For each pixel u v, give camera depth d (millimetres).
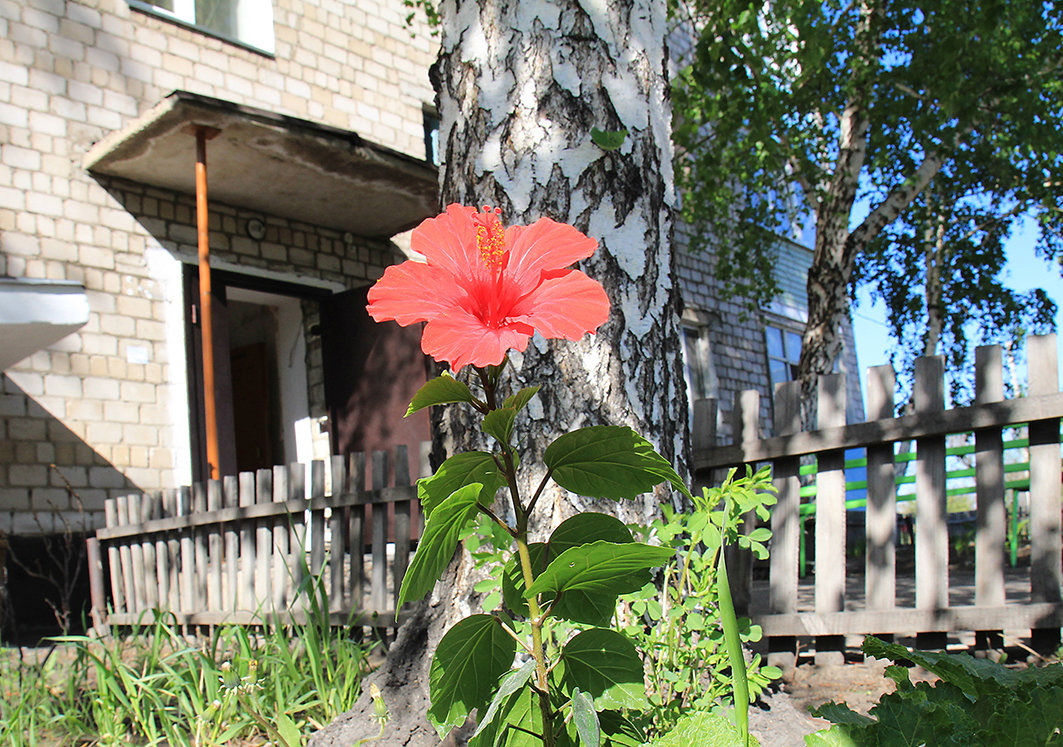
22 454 6340
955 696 1101
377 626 3945
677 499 2455
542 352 2398
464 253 1056
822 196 10781
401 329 8039
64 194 6809
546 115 2531
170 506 5355
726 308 14141
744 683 819
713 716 1016
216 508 4984
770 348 15414
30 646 4887
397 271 1016
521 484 2334
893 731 1002
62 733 2771
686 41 13273
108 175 7070
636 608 1850
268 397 9562
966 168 11680
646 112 2637
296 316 9172
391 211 8203
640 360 2455
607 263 2467
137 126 6172
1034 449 3129
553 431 2355
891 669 1188
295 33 8797
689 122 9797
